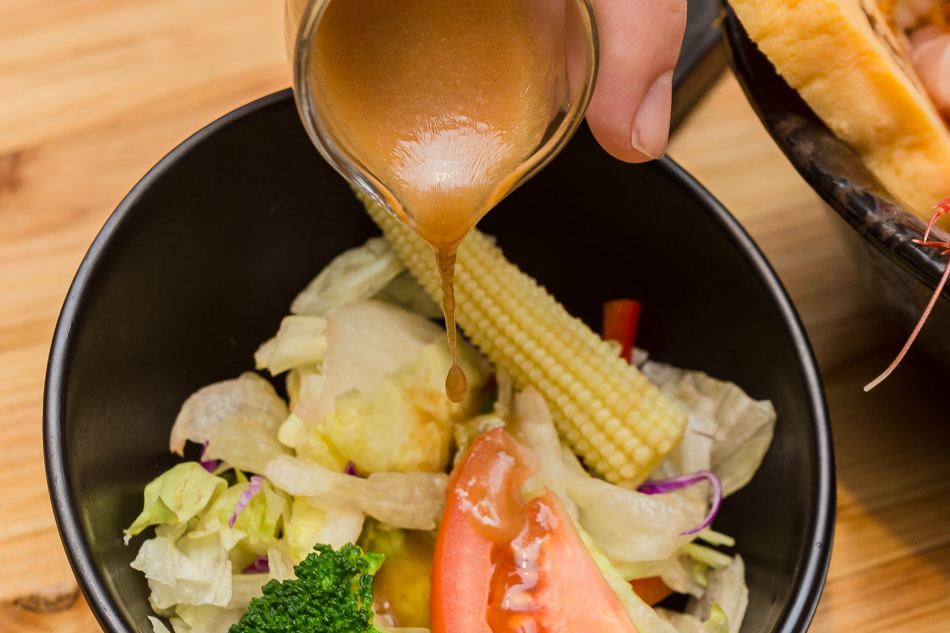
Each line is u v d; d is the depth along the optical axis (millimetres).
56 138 468
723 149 475
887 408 439
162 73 478
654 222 418
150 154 468
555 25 369
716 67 458
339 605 380
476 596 394
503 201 430
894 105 390
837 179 383
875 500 429
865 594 420
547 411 417
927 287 380
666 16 382
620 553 410
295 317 430
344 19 360
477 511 399
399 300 442
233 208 412
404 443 415
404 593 408
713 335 424
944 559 424
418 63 365
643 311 437
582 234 432
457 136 369
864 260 413
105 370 391
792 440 398
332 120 364
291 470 408
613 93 386
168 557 397
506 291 421
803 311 452
